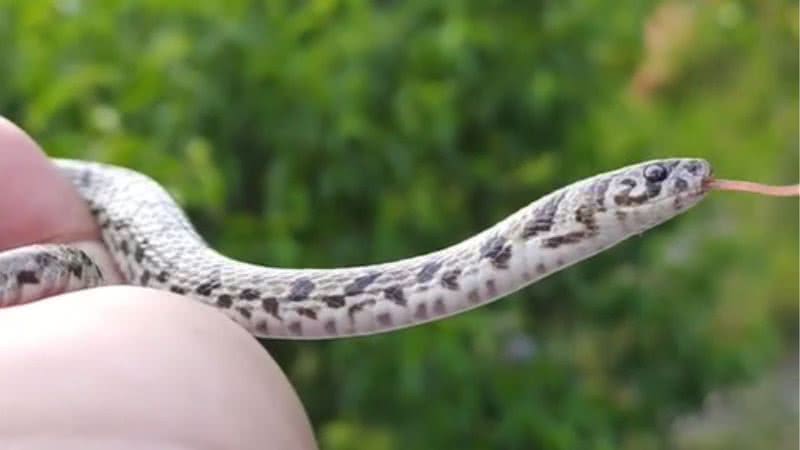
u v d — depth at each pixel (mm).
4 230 312
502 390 410
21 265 275
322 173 399
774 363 592
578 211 291
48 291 278
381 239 400
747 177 573
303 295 296
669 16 590
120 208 324
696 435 583
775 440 576
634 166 294
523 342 420
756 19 582
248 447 227
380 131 401
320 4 399
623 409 457
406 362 387
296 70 396
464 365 394
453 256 294
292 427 237
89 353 225
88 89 395
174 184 372
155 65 389
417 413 403
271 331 298
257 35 396
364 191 402
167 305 242
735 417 597
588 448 425
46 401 219
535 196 422
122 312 237
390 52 405
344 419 408
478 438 408
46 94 385
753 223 569
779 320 628
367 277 295
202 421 224
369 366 396
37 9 398
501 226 295
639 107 482
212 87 393
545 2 423
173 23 399
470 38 405
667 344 457
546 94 412
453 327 393
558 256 292
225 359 235
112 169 339
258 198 404
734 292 523
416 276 293
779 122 594
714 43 588
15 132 316
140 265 314
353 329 295
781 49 592
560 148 428
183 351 231
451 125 398
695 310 459
